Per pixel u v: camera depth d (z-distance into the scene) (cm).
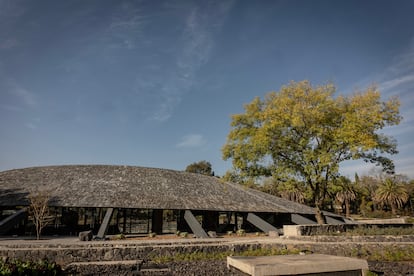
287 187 2097
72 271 1227
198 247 1548
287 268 562
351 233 1681
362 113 1889
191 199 2616
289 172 2042
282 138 2052
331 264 595
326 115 1980
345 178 2022
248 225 3133
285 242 1628
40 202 2047
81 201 2219
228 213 3197
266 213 2859
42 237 2078
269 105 2147
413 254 1305
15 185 2517
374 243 1423
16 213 2053
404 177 6506
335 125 2002
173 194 2661
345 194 5169
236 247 1577
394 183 5553
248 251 1548
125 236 2153
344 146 1922
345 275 602
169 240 1811
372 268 1195
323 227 1844
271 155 2136
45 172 2905
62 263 1352
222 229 3009
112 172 3000
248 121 2231
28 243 1577
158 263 1402
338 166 1888
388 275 1124
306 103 2011
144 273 1256
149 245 1550
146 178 2977
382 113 1888
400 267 1194
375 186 6225
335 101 2042
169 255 1499
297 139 2081
